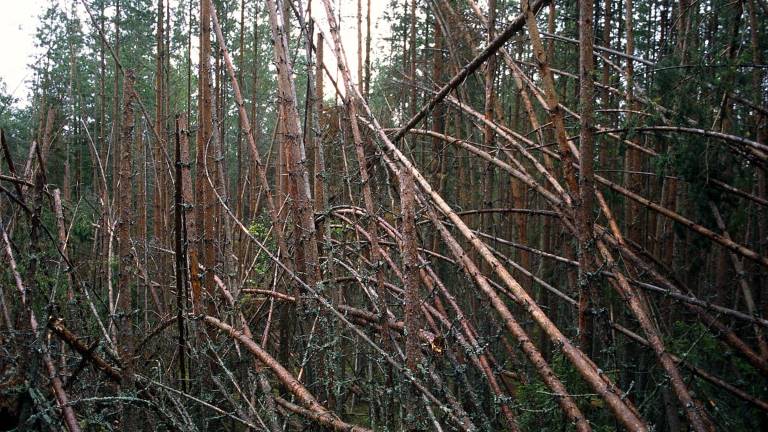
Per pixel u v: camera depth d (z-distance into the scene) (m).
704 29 4.68
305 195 3.74
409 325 2.97
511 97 9.16
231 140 14.23
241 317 3.96
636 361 5.04
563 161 3.28
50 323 3.19
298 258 4.09
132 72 3.31
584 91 3.14
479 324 4.84
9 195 3.25
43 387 3.41
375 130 3.75
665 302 5.23
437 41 7.44
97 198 6.35
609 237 4.11
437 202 3.46
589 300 3.27
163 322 4.16
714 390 4.43
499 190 7.86
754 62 4.09
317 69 4.07
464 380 3.40
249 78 13.40
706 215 4.01
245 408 4.00
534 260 7.52
